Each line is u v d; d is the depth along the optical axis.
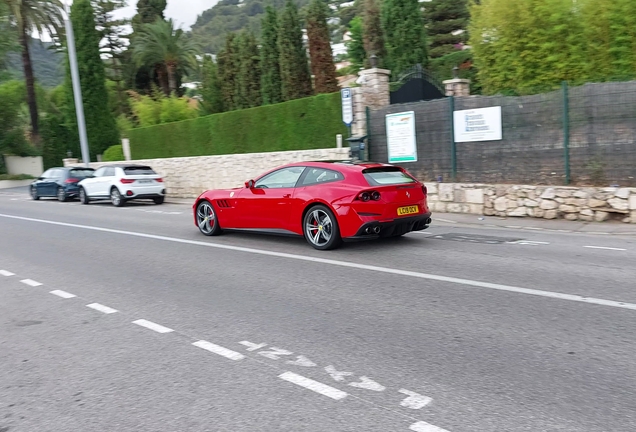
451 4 35.78
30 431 3.44
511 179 12.52
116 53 55.38
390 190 8.62
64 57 35.56
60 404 3.79
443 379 3.93
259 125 19.83
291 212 9.25
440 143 13.74
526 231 10.65
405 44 26.34
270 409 3.57
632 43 15.80
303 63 27.59
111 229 12.80
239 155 19.33
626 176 10.92
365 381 3.94
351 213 8.41
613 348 4.38
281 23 27.20
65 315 5.90
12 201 23.78
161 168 23.08
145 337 5.08
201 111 33.22
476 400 3.59
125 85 54.03
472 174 13.19
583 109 11.30
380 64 31.77
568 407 3.46
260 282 6.99
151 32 44.38
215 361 4.43
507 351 4.40
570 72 17.31
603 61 16.70
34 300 6.59
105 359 4.58
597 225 10.72
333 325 5.20
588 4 16.62
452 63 29.55
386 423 3.32
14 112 38.28
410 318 5.32
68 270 8.27
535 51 18.00
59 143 40.72
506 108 12.41
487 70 19.98
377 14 33.72
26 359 4.66
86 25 34.81
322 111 17.38
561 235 10.02
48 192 22.95
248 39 31.09
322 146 17.61
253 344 4.78
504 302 5.71
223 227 10.70
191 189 21.73
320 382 3.95
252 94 30.84
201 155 22.88
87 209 18.44
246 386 3.93
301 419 3.42
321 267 7.69
